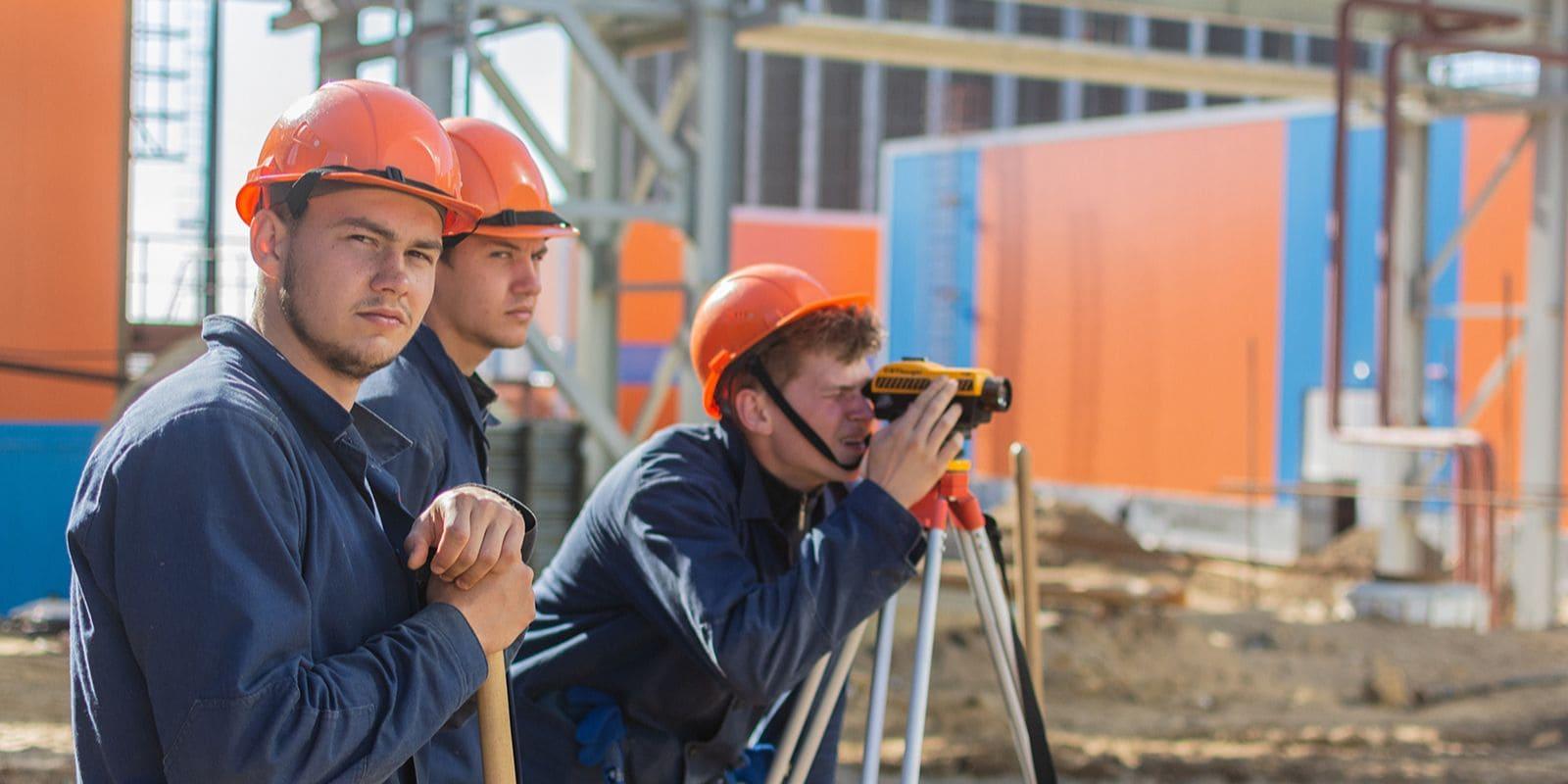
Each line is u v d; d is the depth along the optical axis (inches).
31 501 403.2
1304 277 809.5
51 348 411.2
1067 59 551.8
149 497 58.2
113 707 59.6
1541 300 578.9
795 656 92.8
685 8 403.9
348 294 64.7
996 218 968.3
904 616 352.8
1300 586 653.3
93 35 416.8
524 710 105.3
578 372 465.4
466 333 103.7
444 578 66.6
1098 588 398.0
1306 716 334.3
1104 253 906.7
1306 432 805.9
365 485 67.0
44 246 410.3
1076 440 915.4
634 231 976.3
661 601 98.2
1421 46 506.6
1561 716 340.8
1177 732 307.4
